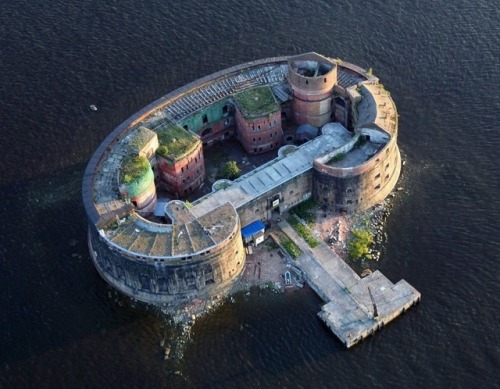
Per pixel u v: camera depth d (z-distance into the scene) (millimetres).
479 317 138250
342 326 136125
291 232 153125
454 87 183750
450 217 155625
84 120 182250
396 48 195250
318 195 157250
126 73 193250
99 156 153250
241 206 148000
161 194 162000
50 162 173375
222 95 167500
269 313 141125
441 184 162375
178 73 192750
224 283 144625
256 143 167125
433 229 153625
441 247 150125
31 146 177000
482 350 133500
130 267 140125
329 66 163875
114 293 146625
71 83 191125
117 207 145125
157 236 140125
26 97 188250
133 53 198125
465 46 193625
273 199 152375
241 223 151250
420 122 176125
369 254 149375
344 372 131875
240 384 131250
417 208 157750
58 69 194875
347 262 148125
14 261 153875
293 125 171250
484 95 180875
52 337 140250
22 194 167000
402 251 149875
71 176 170125
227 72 172750
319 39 199750
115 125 180875
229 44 199750
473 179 162750
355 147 156000
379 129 153625
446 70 188125
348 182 151500
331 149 156500
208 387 131125
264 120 162750
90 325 141750
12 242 157500
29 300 146750
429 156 168500
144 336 139125
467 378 129875
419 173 165000
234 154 170125
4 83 191875
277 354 135000
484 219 154625
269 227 154750
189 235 140000
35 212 163125
